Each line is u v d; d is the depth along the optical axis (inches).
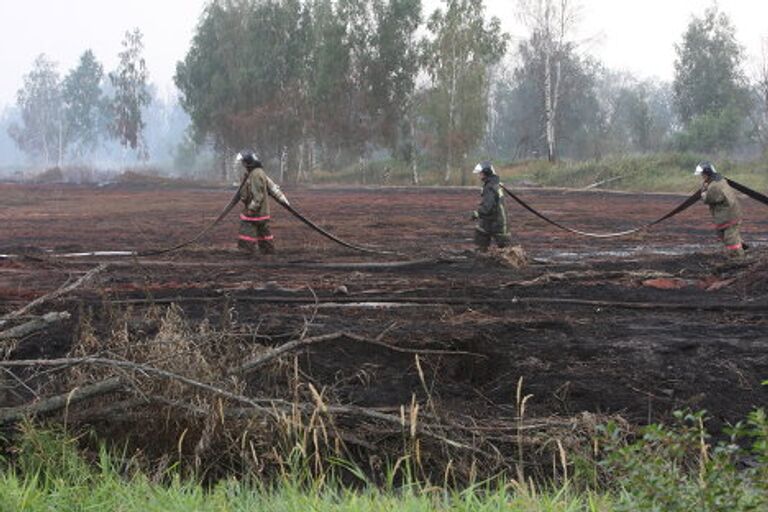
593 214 1046.4
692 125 2311.8
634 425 252.1
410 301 409.7
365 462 239.3
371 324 355.3
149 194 1706.4
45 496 194.5
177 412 240.1
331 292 436.1
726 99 2635.3
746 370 299.1
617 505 170.2
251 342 331.3
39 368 295.7
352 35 2242.9
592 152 2805.1
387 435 242.8
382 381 295.0
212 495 203.3
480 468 232.1
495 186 550.9
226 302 299.9
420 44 2210.9
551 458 232.4
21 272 516.4
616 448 172.4
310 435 235.8
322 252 627.5
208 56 2664.9
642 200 1330.0
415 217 1008.9
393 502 190.2
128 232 836.6
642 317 377.7
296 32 2486.5
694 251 652.1
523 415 259.8
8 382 279.6
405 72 2206.0
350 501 192.5
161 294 430.0
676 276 484.1
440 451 238.1
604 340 335.6
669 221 943.0
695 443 173.0
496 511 183.6
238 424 237.1
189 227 890.1
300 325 350.9
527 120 2960.1
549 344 329.1
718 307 390.6
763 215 993.5
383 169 2337.6
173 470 230.7
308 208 1171.9
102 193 1750.7
